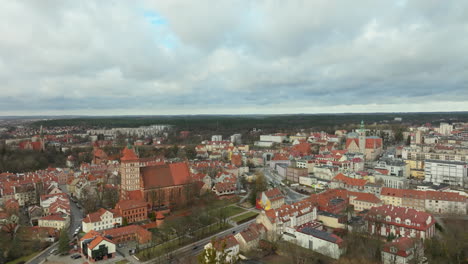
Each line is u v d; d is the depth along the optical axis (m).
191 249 189.00
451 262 163.50
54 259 183.38
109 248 181.12
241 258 175.62
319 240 180.62
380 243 181.75
